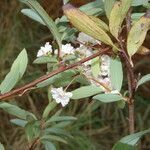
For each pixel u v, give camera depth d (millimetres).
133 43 459
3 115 1330
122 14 446
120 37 464
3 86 481
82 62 470
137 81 487
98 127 1349
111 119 1361
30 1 468
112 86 491
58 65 497
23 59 490
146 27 451
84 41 519
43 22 542
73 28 529
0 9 1399
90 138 1313
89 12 519
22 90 467
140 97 1362
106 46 503
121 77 491
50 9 561
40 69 1278
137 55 542
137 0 518
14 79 482
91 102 552
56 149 617
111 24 450
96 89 485
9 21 1386
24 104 1308
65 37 530
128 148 420
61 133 578
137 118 1363
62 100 486
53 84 531
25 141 1271
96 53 474
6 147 1294
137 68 1357
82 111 1260
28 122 563
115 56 493
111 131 1353
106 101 469
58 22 540
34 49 1343
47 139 575
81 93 483
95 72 502
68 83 512
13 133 1304
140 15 526
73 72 502
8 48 1354
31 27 1374
